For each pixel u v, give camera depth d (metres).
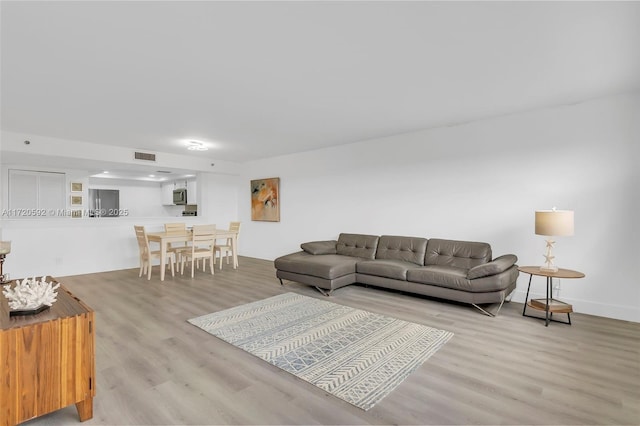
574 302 3.53
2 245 2.53
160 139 5.04
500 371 2.22
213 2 1.74
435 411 1.79
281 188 6.73
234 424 1.69
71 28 1.97
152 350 2.56
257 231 7.29
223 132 4.65
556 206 3.62
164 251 5.12
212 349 2.58
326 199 5.92
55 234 5.25
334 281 4.12
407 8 1.82
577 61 2.51
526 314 3.41
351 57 2.43
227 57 2.40
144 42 2.16
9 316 1.72
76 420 1.74
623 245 3.25
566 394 1.95
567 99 3.38
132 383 2.08
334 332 2.92
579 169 3.48
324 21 1.95
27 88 2.91
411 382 2.09
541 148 3.71
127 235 6.04
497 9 1.83
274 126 4.35
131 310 3.55
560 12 1.86
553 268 3.29
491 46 2.27
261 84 2.91
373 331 2.94
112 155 5.50
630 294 3.22
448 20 1.95
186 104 3.41
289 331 2.95
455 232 4.39
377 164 5.19
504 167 3.98
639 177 3.16
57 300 2.02
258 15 1.87
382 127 4.48
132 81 2.80
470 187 4.25
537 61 2.51
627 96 3.20
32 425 1.69
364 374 2.20
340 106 3.55
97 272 5.66
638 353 2.49
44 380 1.63
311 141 5.34
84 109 3.52
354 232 5.52
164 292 4.31
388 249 4.75
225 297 4.07
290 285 4.72
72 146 5.04
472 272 3.43
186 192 8.59
